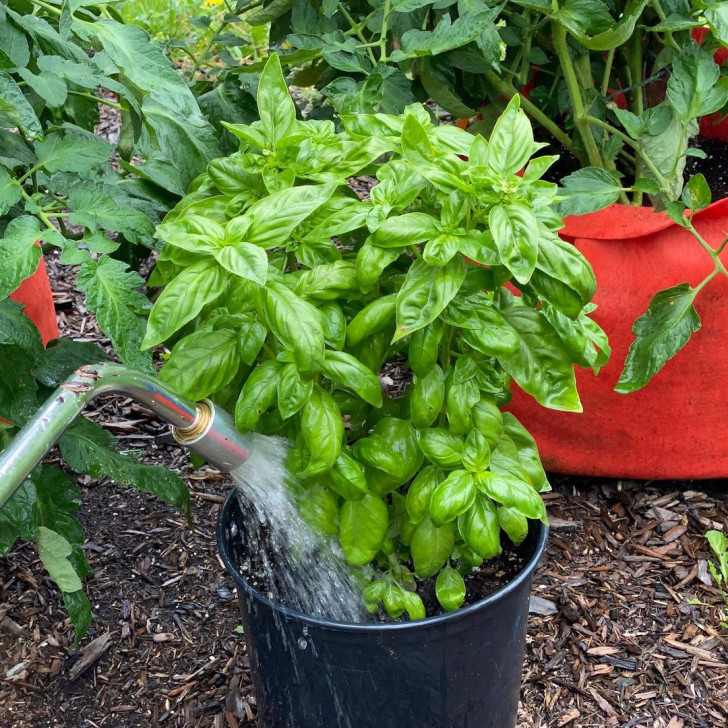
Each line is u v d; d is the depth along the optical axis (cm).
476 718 158
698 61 192
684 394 219
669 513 236
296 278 137
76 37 167
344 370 130
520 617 155
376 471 143
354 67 189
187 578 225
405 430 142
